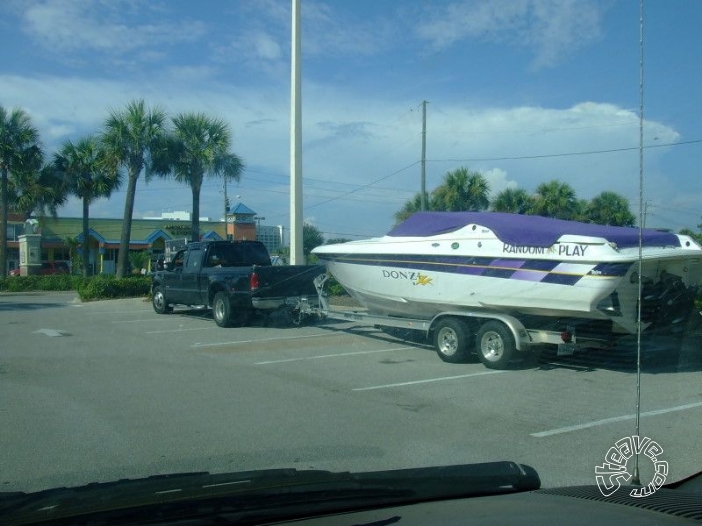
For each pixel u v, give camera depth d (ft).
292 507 10.62
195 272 58.03
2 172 118.93
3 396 28.91
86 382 32.07
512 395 29.43
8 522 9.93
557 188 83.10
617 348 36.81
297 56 63.16
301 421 24.82
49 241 175.63
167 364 37.09
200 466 19.54
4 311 71.41
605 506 10.64
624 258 31.81
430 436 22.86
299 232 63.52
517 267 35.50
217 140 92.27
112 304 80.64
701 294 37.19
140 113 90.84
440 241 39.37
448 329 37.63
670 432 23.47
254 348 42.86
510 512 10.18
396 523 9.71
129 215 96.58
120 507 10.52
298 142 63.57
